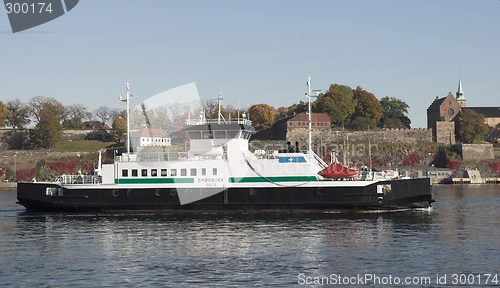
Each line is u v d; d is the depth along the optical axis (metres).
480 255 36.31
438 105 182.00
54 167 139.25
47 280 31.23
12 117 169.75
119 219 51.09
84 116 191.75
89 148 151.88
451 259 35.34
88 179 55.31
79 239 42.22
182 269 33.31
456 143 166.50
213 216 51.78
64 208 54.53
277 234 43.06
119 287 29.92
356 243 39.88
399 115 186.75
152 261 35.16
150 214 53.28
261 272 32.62
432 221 49.44
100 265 34.31
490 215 55.94
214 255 36.56
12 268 33.72
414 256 36.09
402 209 53.19
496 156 161.62
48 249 38.88
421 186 52.84
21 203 55.62
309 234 42.97
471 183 143.50
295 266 33.81
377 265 34.00
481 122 169.38
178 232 44.41
